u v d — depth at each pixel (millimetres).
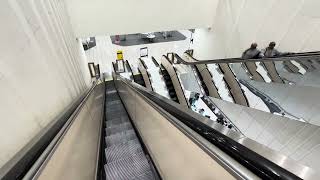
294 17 4293
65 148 1459
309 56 2672
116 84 7543
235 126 3168
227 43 6613
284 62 3316
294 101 2865
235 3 5949
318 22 3824
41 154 1058
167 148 1850
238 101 4102
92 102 3477
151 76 7625
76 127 1922
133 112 3840
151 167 2393
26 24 1801
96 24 6164
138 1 6109
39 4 2395
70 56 4023
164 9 6434
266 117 2758
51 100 2010
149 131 2557
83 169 1859
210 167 1081
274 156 812
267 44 5078
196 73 6129
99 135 3141
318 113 2438
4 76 1294
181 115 1502
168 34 13641
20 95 1440
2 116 1207
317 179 672
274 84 3473
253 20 5395
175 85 6500
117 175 2250
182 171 1518
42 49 2111
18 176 846
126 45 12477
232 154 923
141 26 6520
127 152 2725
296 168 730
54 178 1156
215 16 7031
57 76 2412
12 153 1238
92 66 9078
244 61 3951
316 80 2754
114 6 6016
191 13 6762
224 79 4992
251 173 789
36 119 1613
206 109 4684
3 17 1409
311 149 1970
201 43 8445
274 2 4711
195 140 1190
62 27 3873
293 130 2283
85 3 5789
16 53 1511
